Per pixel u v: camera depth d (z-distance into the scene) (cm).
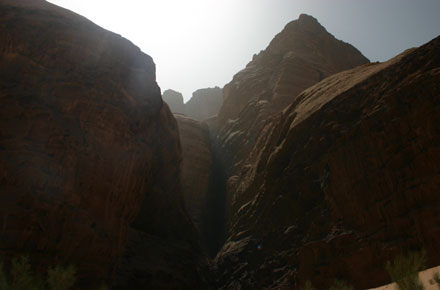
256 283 2084
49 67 1474
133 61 1850
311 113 2245
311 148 2075
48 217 1199
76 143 1396
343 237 1594
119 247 1545
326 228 1748
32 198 1176
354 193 1644
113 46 1748
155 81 2045
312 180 1983
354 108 1884
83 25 1666
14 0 1556
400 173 1432
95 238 1355
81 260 1284
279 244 2072
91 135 1473
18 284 599
